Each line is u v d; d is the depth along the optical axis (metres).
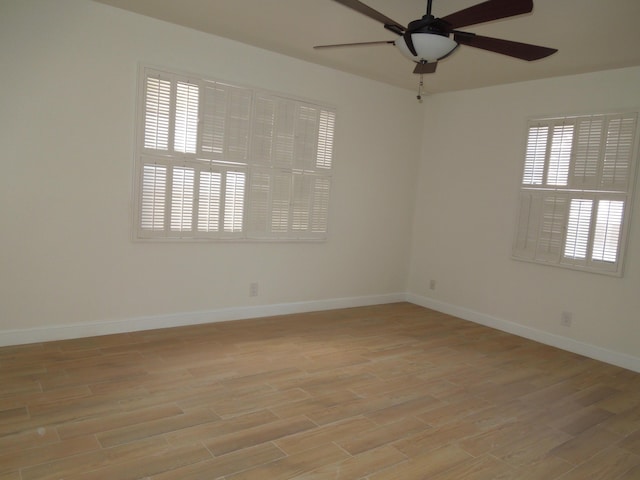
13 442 2.08
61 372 2.84
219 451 2.13
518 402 2.92
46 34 3.10
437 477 2.06
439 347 3.88
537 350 3.97
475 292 4.75
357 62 4.19
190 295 3.92
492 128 4.59
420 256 5.35
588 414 2.80
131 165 3.51
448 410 2.73
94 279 3.46
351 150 4.75
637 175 3.59
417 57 2.47
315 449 2.21
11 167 3.07
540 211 4.18
